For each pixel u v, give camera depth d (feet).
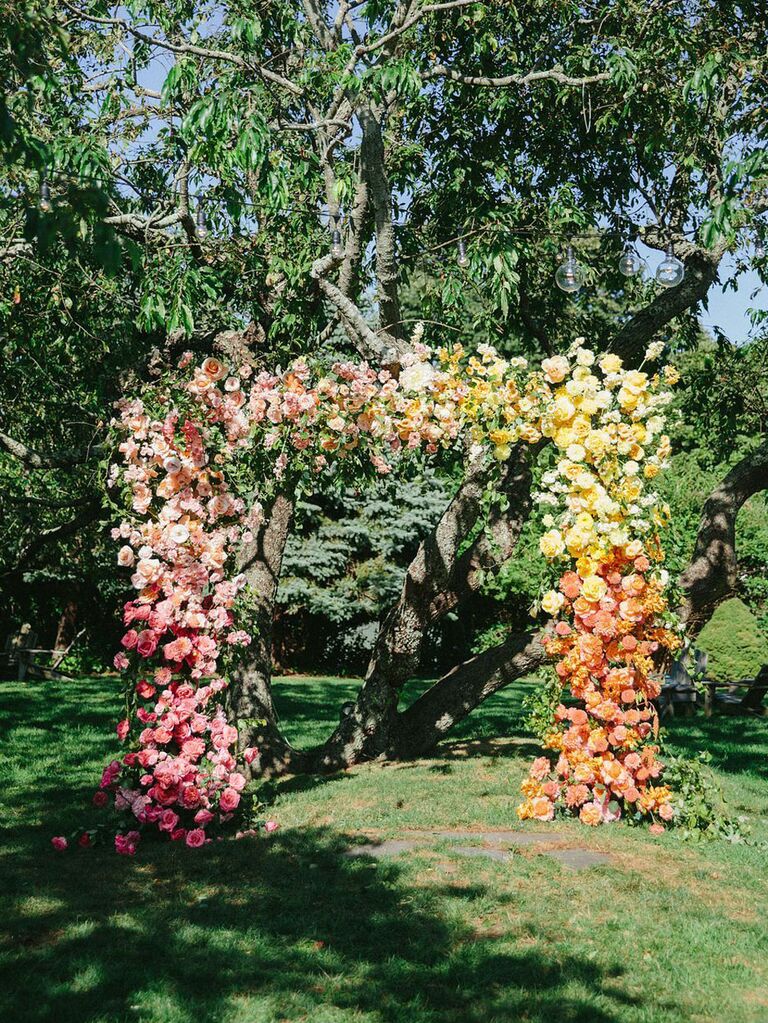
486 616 70.49
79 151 23.03
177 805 21.97
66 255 26.55
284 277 27.89
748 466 28.43
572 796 22.08
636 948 14.70
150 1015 12.20
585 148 31.01
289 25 29.17
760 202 27.53
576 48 27.30
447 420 22.95
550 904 16.60
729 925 15.72
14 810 23.61
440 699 29.07
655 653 23.52
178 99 26.96
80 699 43.60
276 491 23.71
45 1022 11.94
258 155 23.29
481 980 13.44
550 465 22.59
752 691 44.68
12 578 58.13
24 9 15.75
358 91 24.06
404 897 16.81
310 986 13.23
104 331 29.73
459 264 27.76
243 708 28.09
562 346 34.99
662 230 30.86
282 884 17.58
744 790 26.68
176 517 21.44
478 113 30.35
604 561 21.54
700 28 27.71
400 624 28.04
